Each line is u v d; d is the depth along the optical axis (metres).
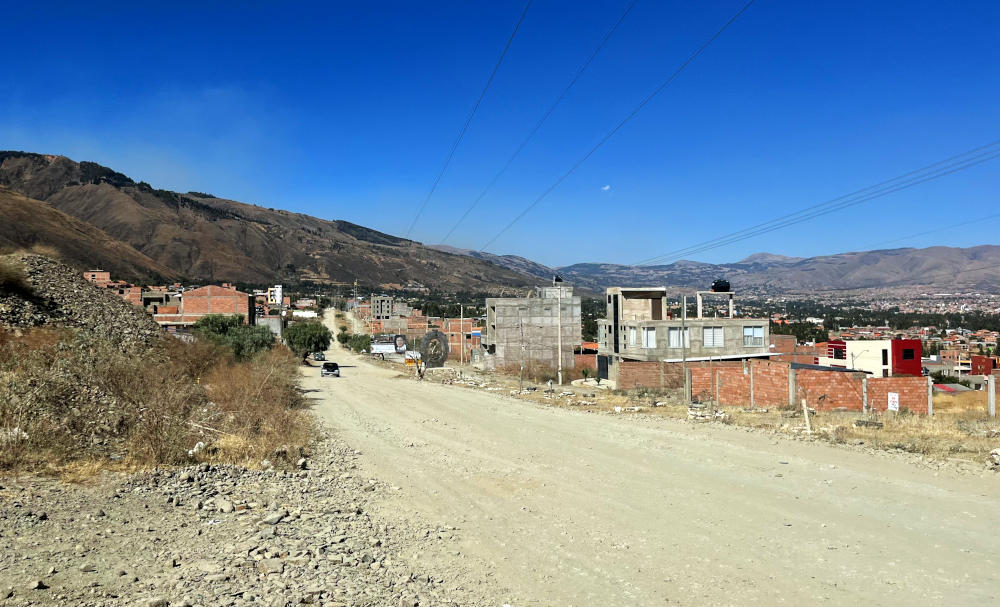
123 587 6.07
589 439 18.34
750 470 13.20
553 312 66.56
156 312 86.25
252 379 27.55
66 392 14.09
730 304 55.19
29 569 6.25
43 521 7.96
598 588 7.07
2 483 9.51
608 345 55.75
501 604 6.56
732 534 9.00
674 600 6.72
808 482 11.95
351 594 6.52
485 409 28.78
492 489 12.25
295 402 30.41
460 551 8.37
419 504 11.08
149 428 13.33
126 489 10.29
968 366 87.81
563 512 10.41
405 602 6.40
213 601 5.95
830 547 8.32
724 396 29.59
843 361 63.59
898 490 11.13
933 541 8.43
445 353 74.75
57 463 11.09
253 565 7.09
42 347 16.92
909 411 23.72
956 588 6.88
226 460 13.79
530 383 47.94
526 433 20.17
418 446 18.06
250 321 86.00
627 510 10.44
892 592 6.82
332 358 99.50
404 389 43.09
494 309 71.25
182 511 9.45
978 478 11.82
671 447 16.33
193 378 26.23
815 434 17.38
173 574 6.58
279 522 9.25
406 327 120.06
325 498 11.27
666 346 48.97
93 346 18.95
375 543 8.54
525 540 8.90
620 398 32.81
